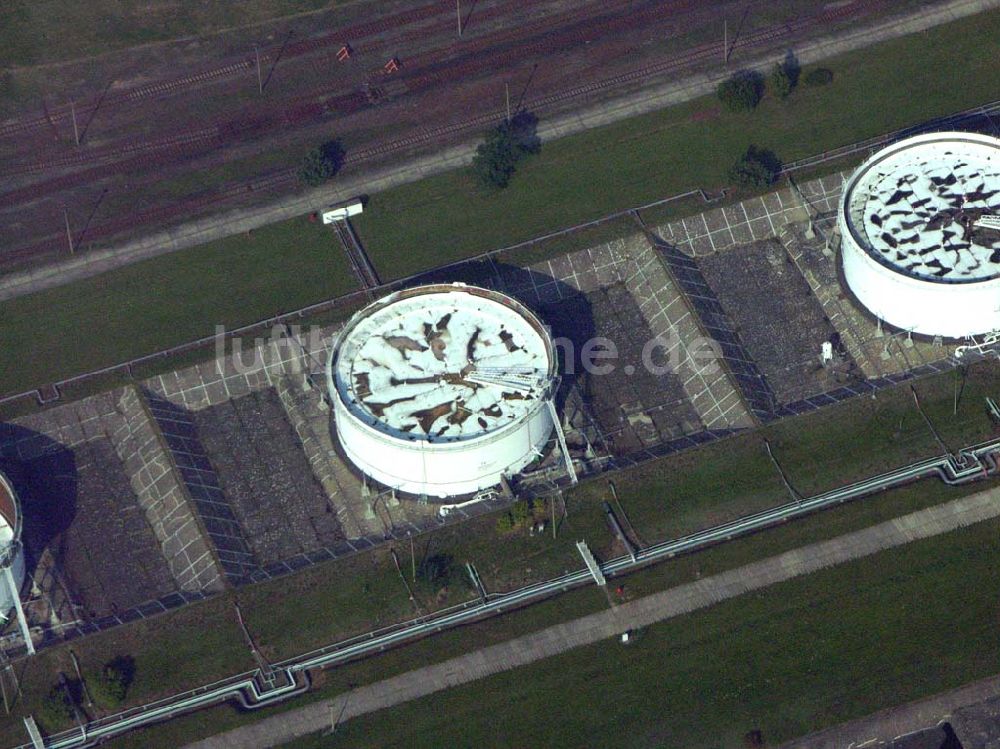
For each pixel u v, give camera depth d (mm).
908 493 161125
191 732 151125
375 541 161375
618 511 161250
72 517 166750
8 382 176000
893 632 153375
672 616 155500
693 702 150375
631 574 158000
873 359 171250
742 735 148500
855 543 158625
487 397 161250
